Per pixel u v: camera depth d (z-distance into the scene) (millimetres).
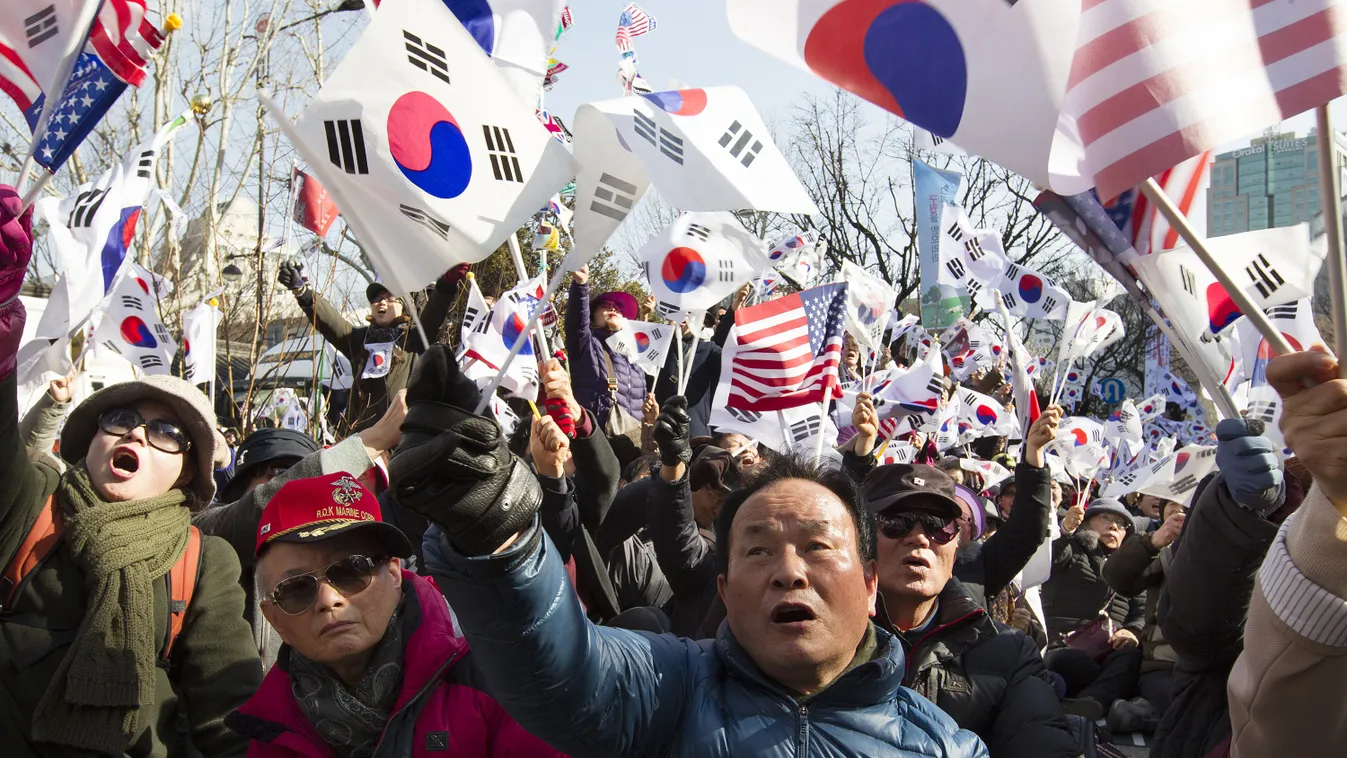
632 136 3672
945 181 7855
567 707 2176
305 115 2562
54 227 4898
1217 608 3270
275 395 7848
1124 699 6414
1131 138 2221
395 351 7453
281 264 8078
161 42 2561
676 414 4359
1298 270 2922
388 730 2748
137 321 5949
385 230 2576
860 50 2402
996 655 3582
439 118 2576
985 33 2303
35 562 3246
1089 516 7594
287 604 2818
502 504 1938
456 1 3385
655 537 4418
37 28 2521
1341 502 2088
